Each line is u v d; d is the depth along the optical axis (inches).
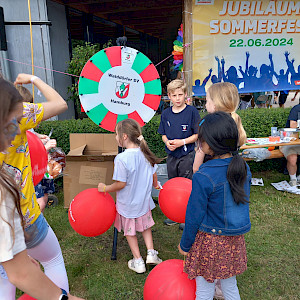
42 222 59.7
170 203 97.7
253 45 230.2
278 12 226.8
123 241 128.8
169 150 135.4
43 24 253.8
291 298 92.2
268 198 168.7
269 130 207.0
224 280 71.4
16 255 37.7
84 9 323.3
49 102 58.6
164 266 78.5
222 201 64.1
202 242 67.1
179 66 239.0
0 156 48.1
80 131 184.7
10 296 45.5
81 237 132.2
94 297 95.2
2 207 35.8
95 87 115.2
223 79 231.0
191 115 127.8
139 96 123.2
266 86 240.7
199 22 217.8
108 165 134.7
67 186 139.3
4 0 247.8
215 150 64.8
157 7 323.9
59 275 66.3
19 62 242.8
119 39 133.1
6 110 35.5
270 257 113.3
